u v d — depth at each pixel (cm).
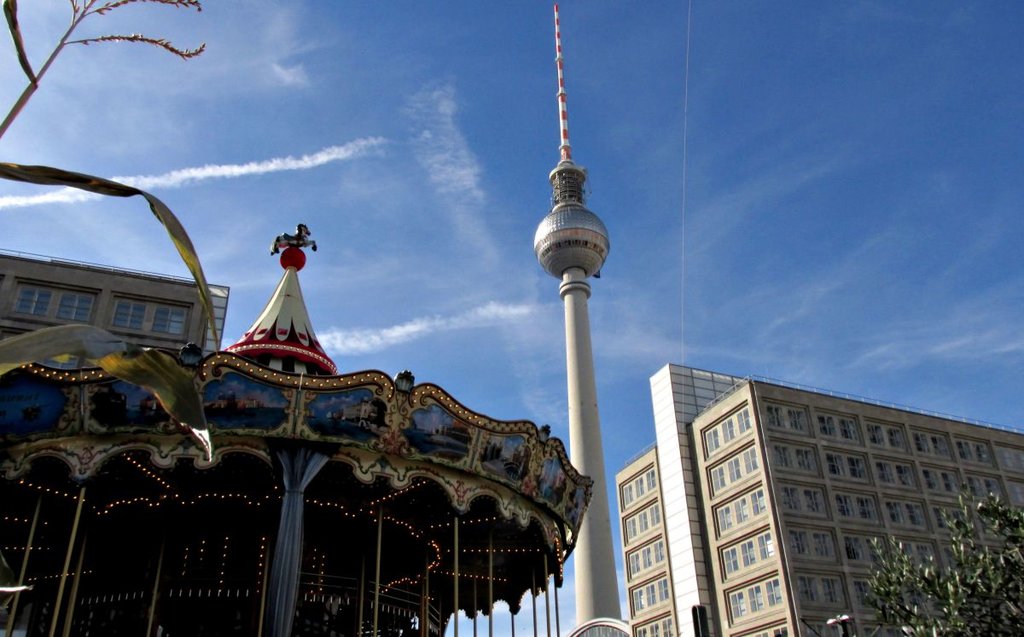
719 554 7538
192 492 2597
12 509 2641
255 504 2672
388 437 2347
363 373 2309
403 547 3023
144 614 2588
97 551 2764
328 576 2786
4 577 791
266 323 2888
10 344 668
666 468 8419
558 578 3186
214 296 6638
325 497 2686
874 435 7750
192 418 736
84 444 2191
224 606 2595
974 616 2294
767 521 7000
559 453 2759
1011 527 2345
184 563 2639
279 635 2061
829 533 7044
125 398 2161
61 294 5969
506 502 2598
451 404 2428
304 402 2269
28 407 2128
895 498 7475
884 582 2472
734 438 7625
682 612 7788
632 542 8850
